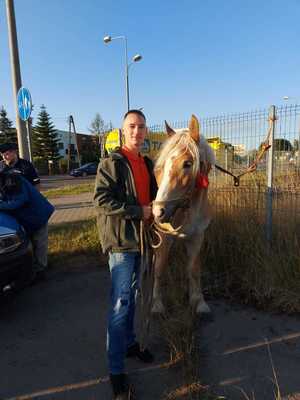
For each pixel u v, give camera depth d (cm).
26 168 445
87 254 539
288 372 256
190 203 299
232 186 495
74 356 286
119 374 232
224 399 229
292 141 436
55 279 452
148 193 250
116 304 228
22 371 268
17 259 337
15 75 614
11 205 374
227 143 508
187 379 245
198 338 305
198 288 361
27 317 354
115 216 229
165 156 277
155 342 298
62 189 1703
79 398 236
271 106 429
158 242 263
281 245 414
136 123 237
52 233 654
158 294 350
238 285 403
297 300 346
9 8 592
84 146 6172
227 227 470
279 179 462
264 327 320
